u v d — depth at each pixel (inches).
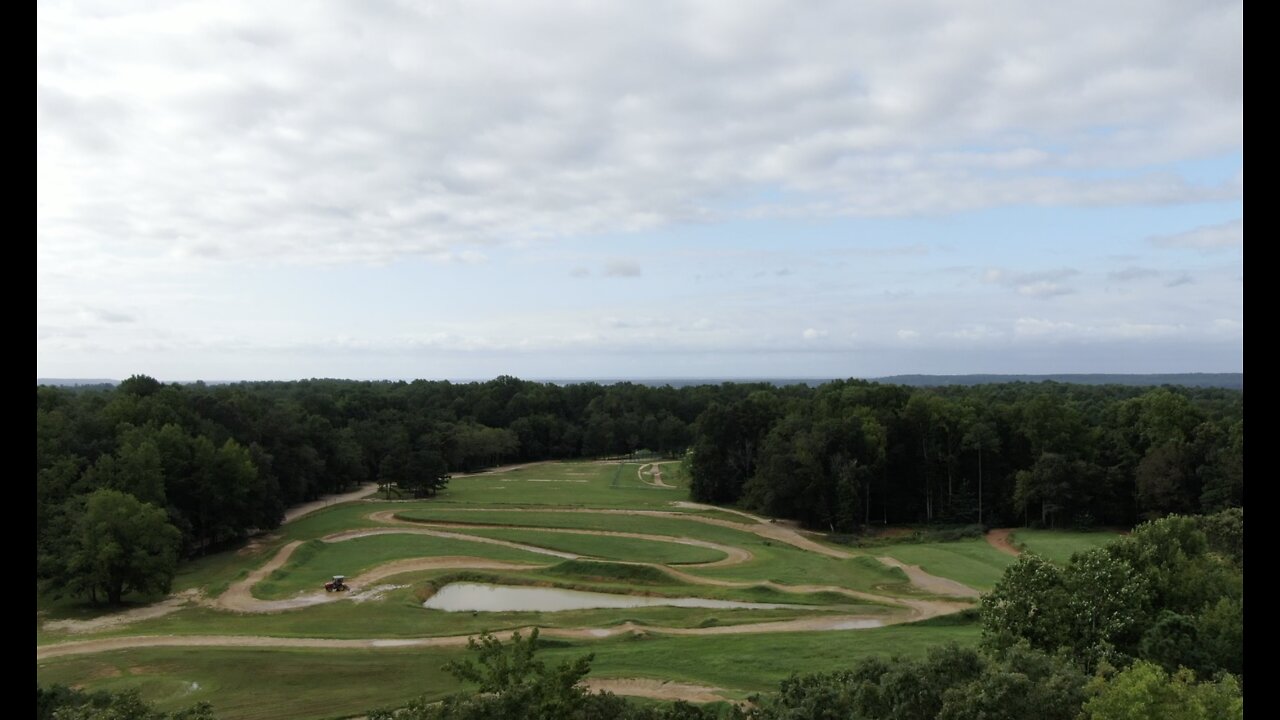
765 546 3203.7
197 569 2773.1
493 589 2493.8
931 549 3102.9
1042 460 3634.4
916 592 2333.9
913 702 867.4
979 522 3887.8
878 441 3929.6
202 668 1537.9
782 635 1811.0
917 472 4052.7
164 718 766.5
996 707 789.9
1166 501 3425.2
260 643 1750.7
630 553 2957.7
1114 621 1224.8
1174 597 1347.2
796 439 3929.6
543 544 3090.6
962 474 4037.9
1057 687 813.9
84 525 2198.6
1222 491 3262.8
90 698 941.8
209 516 3085.6
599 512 3870.6
